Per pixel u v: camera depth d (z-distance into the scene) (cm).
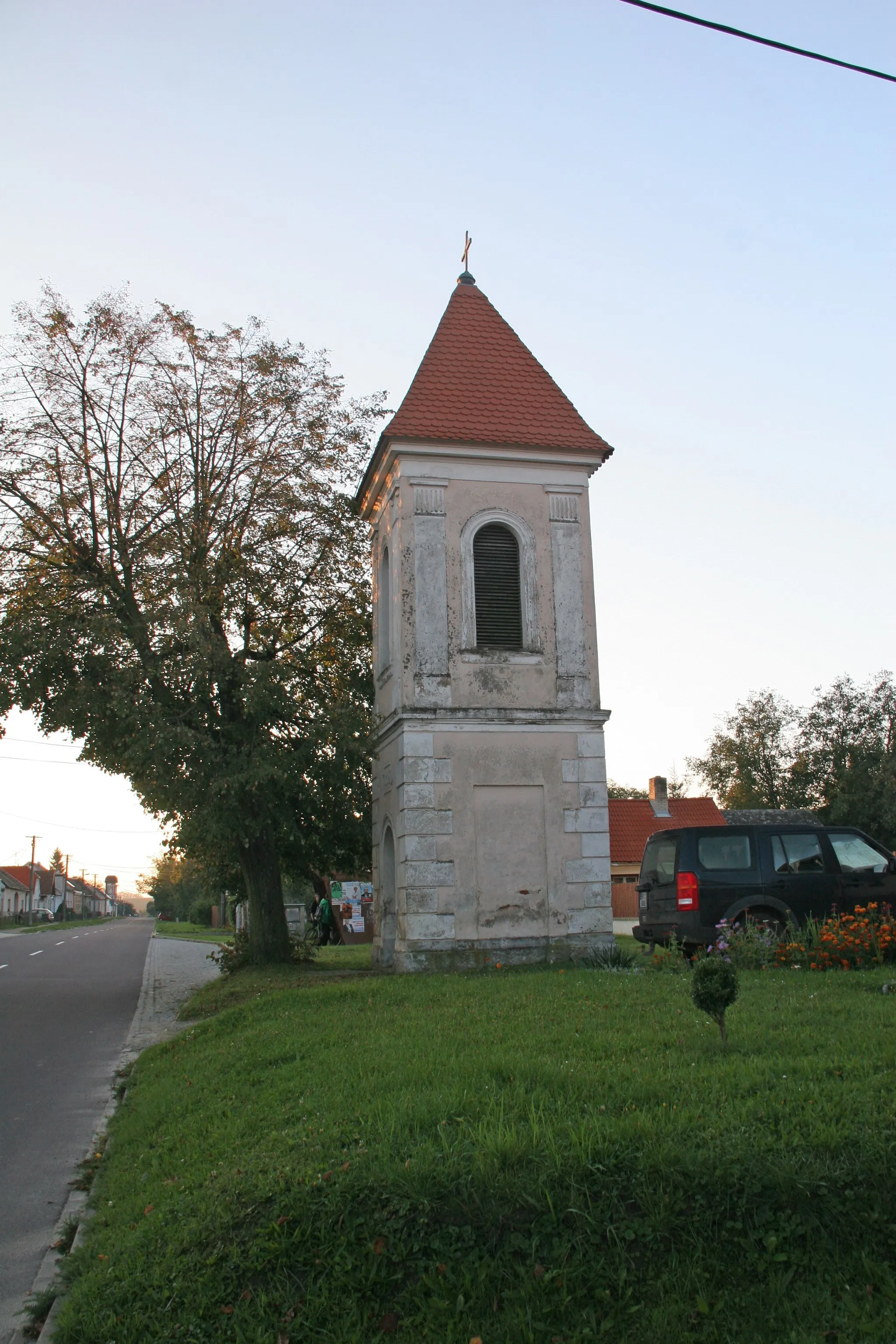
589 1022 911
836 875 1570
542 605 1842
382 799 1975
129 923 10725
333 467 2072
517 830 1752
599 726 1817
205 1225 525
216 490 2014
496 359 1980
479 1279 479
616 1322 469
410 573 1792
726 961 785
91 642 1805
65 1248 622
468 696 1777
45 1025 1619
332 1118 652
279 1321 471
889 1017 874
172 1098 873
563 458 1886
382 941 1925
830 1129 557
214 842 1978
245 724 1877
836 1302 480
